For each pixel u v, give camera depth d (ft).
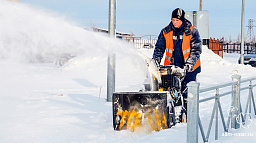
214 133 15.67
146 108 15.88
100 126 18.25
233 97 17.12
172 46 18.83
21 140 15.34
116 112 16.08
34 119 20.11
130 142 14.11
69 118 20.49
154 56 19.34
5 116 20.97
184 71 17.42
